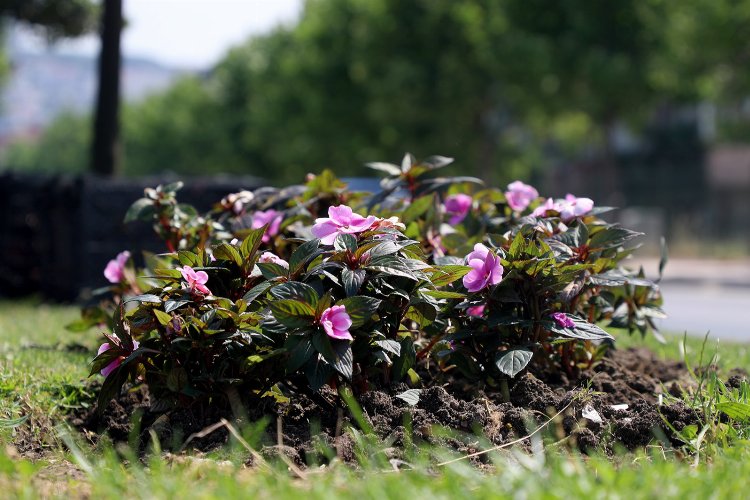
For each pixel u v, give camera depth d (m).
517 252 5.25
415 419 4.88
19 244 15.30
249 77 60.22
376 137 42.56
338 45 42.72
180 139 71.62
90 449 5.04
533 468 3.85
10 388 5.78
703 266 27.70
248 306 5.20
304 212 6.41
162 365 5.13
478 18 36.81
